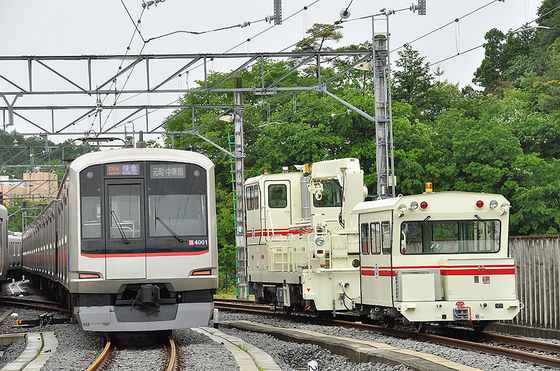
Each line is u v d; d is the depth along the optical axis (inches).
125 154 1163.9
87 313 1113.4
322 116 3464.6
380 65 1828.2
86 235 1128.8
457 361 863.1
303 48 4650.6
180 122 4431.6
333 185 1642.5
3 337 1359.5
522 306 1120.2
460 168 3533.5
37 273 2832.2
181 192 1169.4
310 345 1132.5
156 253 1133.1
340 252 1457.9
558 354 934.4
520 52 6510.8
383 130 1823.3
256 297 1889.8
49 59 1752.0
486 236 1157.7
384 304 1177.4
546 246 1211.2
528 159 3302.2
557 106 4458.7
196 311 1147.9
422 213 1138.7
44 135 2148.1
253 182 1820.9
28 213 6156.5
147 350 1085.1
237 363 932.0
